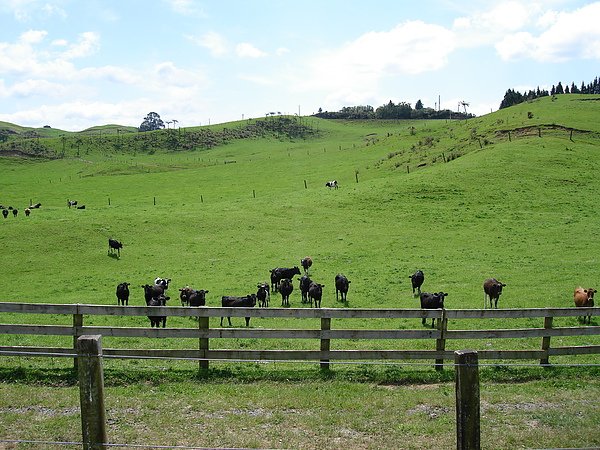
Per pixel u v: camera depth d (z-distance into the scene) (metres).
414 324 23.16
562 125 87.06
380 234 46.56
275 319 25.80
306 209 55.81
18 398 12.09
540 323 22.64
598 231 42.97
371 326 22.80
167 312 14.05
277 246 44.72
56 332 14.18
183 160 152.88
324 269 37.56
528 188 56.81
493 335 14.81
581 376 14.46
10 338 20.30
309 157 121.56
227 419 11.16
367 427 10.91
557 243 40.41
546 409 12.05
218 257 42.34
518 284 30.66
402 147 109.12
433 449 10.02
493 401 12.52
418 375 14.19
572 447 10.19
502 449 10.05
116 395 12.36
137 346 18.56
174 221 52.12
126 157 166.38
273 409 11.79
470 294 28.92
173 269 39.19
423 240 43.97
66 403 11.85
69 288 34.47
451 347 18.25
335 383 13.45
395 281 32.91
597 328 15.04
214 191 85.75
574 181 58.47
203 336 14.04
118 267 40.28
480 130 98.56
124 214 55.41
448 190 57.72
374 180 69.50
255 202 61.84
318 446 10.07
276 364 15.16
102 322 24.73
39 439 10.17
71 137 187.62
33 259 42.03
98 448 7.80
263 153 156.25
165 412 11.50
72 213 57.41
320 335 14.24
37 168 140.62
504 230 45.25
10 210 71.06
